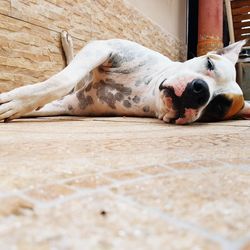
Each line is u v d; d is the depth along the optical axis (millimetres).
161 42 3871
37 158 459
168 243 200
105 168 401
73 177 350
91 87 1545
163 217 242
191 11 4793
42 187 307
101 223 228
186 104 1154
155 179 352
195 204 273
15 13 1651
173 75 1240
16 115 1078
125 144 631
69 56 2070
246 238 209
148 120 1312
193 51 4824
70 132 823
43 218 234
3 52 1595
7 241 199
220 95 1330
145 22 3389
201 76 1223
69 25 2121
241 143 712
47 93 1112
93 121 1224
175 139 746
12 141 615
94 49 1367
